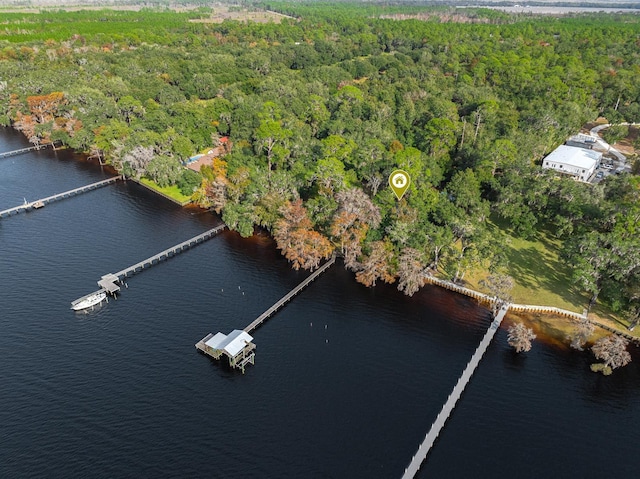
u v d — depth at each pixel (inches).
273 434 3218.5
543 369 3777.1
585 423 3339.1
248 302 4493.1
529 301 4429.1
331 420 3326.8
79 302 4367.6
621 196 5344.5
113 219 5969.5
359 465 3024.1
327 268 5029.5
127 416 3326.8
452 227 4963.1
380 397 3523.6
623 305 4264.3
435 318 4333.2
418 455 3056.1
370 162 5915.4
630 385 3656.5
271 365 3796.8
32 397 3449.8
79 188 6692.9
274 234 5383.9
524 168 5772.6
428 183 5689.0
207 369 3745.1
